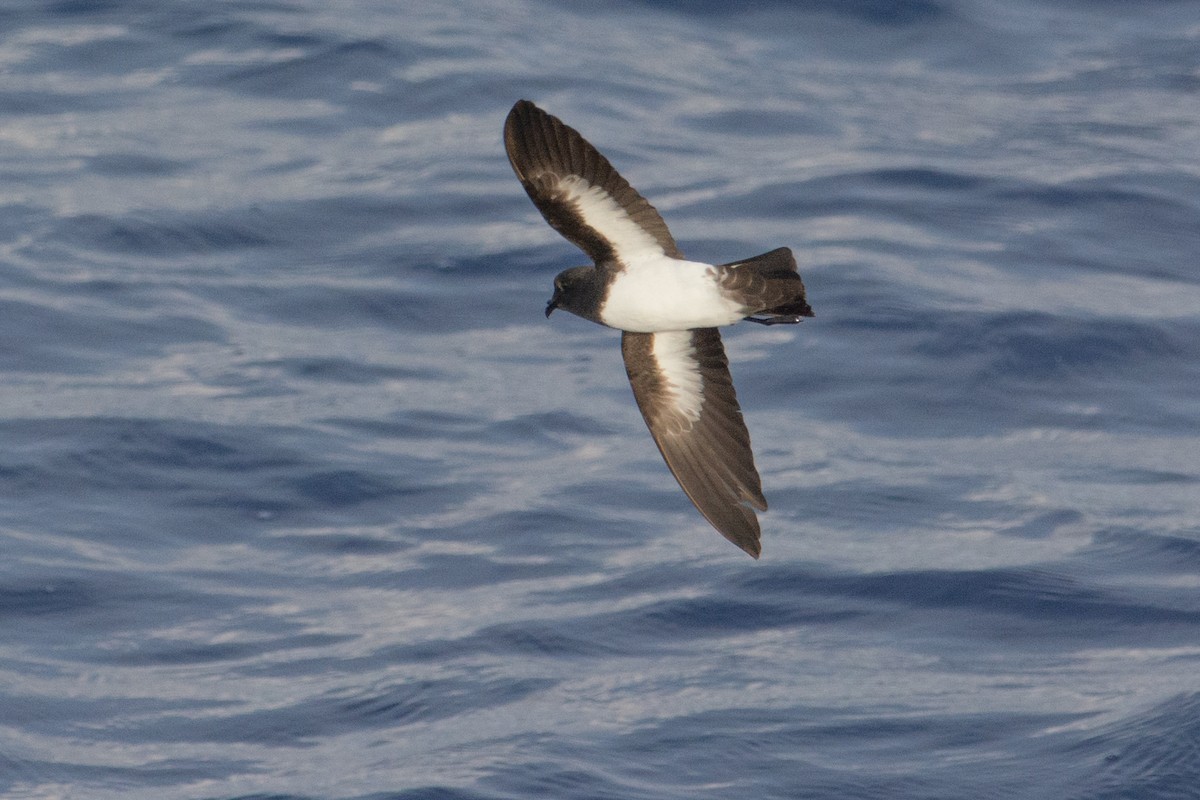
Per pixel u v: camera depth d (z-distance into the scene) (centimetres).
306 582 1412
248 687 1273
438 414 1680
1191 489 1558
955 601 1380
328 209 2108
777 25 2764
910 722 1211
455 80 2483
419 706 1242
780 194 2177
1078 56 2706
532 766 1156
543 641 1324
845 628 1351
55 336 1797
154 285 1923
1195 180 2231
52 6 2664
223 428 1627
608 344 1834
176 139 2294
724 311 852
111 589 1387
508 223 2070
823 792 1132
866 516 1510
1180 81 2606
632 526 1497
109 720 1233
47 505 1501
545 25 2736
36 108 2372
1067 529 1487
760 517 1511
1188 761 1150
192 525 1486
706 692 1255
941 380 1744
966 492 1550
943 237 2061
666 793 1129
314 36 2578
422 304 1903
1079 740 1181
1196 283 1969
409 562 1438
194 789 1156
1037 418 1689
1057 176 2234
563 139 816
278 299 1906
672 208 2136
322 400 1697
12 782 1160
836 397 1717
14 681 1269
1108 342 1809
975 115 2481
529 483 1563
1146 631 1338
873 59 2689
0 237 2008
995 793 1129
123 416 1639
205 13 2650
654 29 2750
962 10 2794
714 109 2461
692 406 926
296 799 1138
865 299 1880
